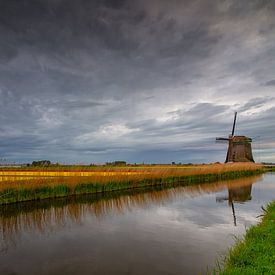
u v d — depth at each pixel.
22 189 17.55
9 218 13.20
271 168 68.75
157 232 10.74
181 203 17.09
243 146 63.44
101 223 12.20
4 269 7.44
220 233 10.53
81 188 20.86
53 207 15.74
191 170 32.91
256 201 17.81
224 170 38.78
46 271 7.29
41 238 10.09
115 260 7.95
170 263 7.68
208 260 7.84
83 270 7.31
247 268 6.09
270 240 8.02
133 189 23.95
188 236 10.19
